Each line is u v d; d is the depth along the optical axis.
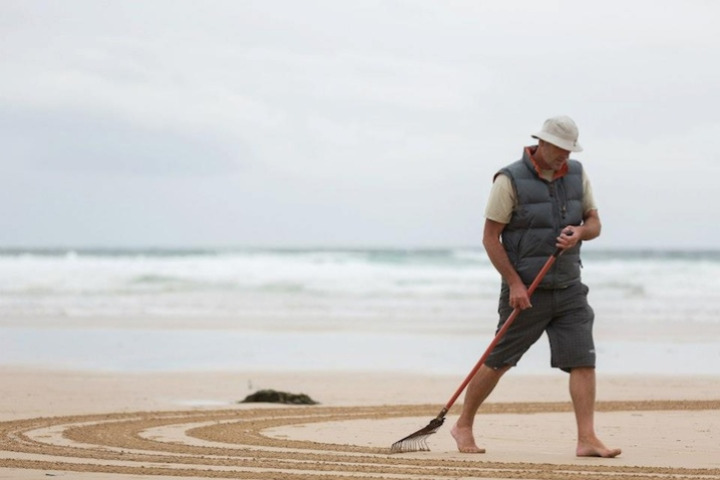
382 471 11.11
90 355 31.05
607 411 18.36
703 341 35.62
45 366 27.84
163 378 24.83
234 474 10.59
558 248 12.68
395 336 37.69
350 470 11.18
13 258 88.81
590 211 13.26
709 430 15.62
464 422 13.37
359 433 15.24
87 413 17.91
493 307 53.22
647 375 25.78
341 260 87.31
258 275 72.06
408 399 20.95
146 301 56.75
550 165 12.89
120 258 89.25
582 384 12.96
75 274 72.00
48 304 54.88
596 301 57.34
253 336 37.69
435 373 26.50
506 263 12.88
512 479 10.65
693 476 11.08
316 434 15.08
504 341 13.13
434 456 12.76
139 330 40.25
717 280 66.69
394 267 78.75
